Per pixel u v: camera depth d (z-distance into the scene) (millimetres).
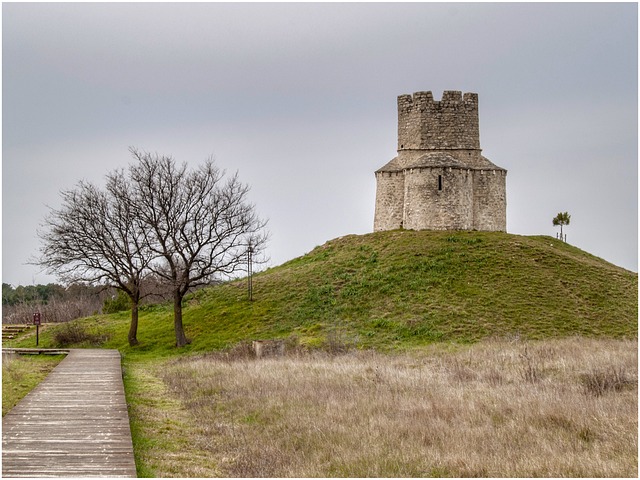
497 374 26672
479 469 15484
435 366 30000
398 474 15531
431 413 20281
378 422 19438
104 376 28203
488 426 18844
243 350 38781
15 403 23047
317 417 20516
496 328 41938
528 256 51094
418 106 58625
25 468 15133
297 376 27516
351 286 48781
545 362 29281
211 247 48094
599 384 23828
